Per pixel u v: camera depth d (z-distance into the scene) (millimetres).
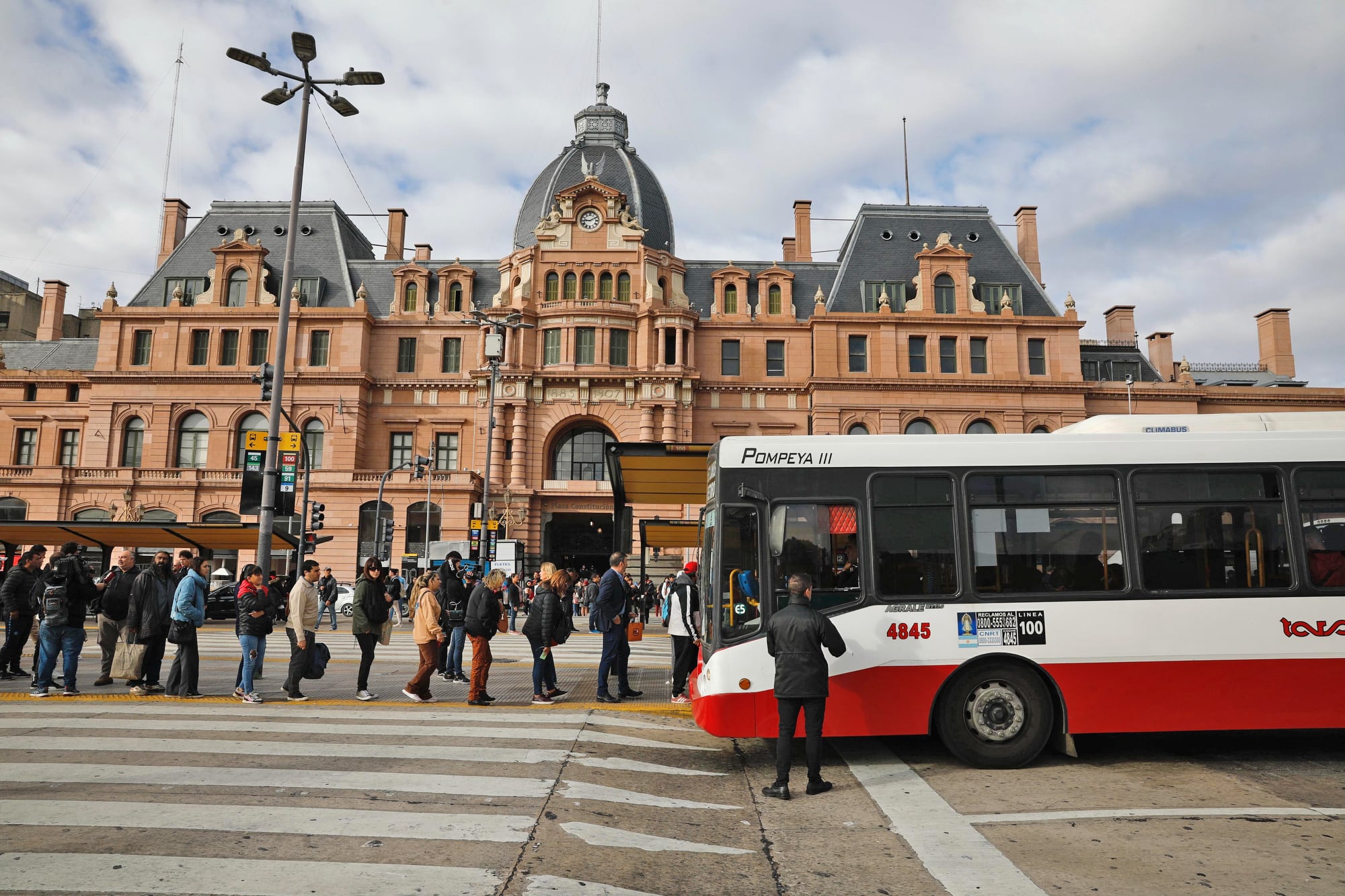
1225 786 8664
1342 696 9664
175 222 61094
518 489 51406
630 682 16406
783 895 5672
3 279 70812
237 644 23922
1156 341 61781
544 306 53781
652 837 6809
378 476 51375
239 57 20500
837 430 52594
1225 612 9734
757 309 56125
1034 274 59469
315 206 59312
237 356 53906
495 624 13109
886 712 9531
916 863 6332
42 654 13000
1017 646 9609
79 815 6867
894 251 57188
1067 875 6066
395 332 55125
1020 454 10141
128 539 38906
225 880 5531
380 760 9008
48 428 55875
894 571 9836
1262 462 10133
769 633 8562
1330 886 5859
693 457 20375
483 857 6105
